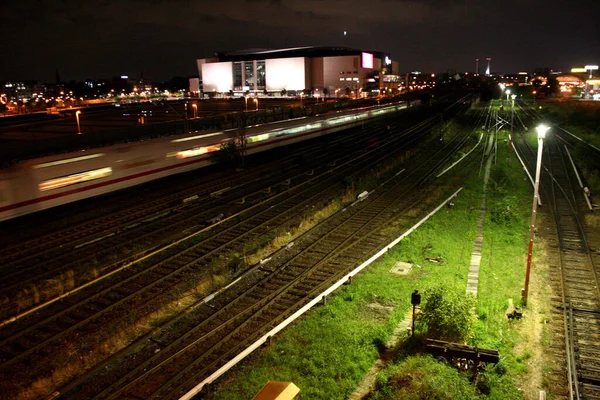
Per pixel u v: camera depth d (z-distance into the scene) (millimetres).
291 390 7316
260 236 21422
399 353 11977
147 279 17000
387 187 31281
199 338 13008
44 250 19234
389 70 195625
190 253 19422
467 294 14789
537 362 12117
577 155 41875
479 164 39219
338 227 22625
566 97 125000
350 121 57594
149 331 13438
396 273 17391
